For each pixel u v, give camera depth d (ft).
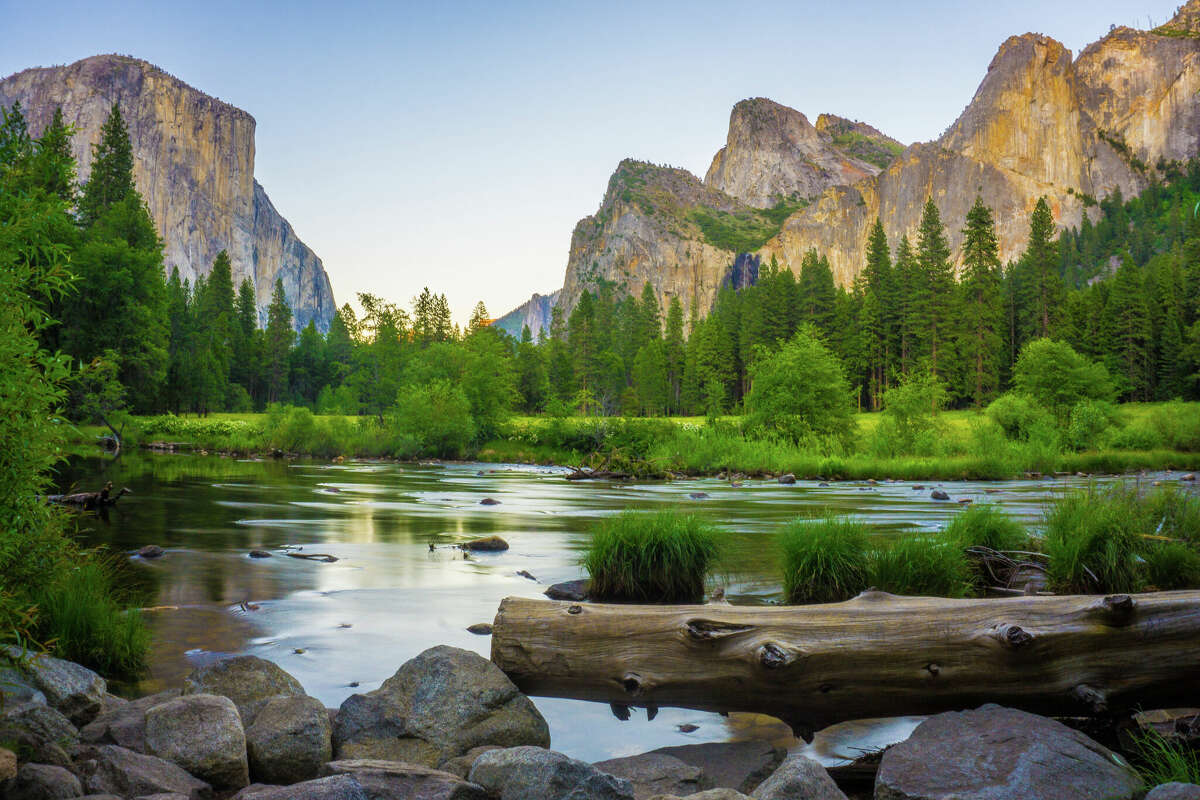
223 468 118.73
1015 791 11.89
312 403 401.29
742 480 120.47
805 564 31.30
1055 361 217.56
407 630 26.91
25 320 14.92
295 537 49.21
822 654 16.85
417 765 14.58
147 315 161.17
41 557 16.25
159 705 15.28
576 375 435.53
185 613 28.94
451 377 235.20
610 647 18.58
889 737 18.49
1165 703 15.75
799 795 12.30
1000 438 154.71
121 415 157.28
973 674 16.19
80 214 215.10
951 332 299.38
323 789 12.23
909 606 17.38
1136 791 12.09
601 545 34.22
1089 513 33.96
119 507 62.90
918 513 68.54
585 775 12.95
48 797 12.09
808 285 371.35
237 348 366.22
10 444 13.92
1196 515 37.09
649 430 173.68
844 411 166.40
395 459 175.63
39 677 16.55
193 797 13.38
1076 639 15.71
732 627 17.69
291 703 16.11
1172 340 291.99
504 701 17.28
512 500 80.59
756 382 168.45
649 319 525.34
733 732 18.76
